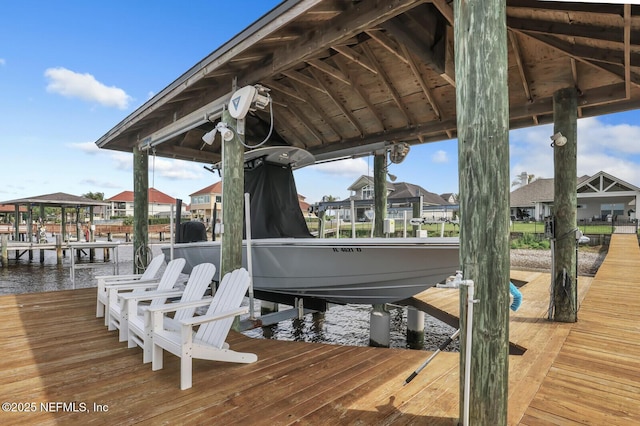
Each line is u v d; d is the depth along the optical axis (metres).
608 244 15.88
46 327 3.80
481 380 1.75
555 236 4.10
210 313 2.90
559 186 4.08
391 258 3.62
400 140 5.37
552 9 2.89
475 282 1.75
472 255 1.75
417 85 4.43
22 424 1.93
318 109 5.21
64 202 18.11
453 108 4.70
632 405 2.21
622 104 4.10
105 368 2.72
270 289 4.90
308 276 4.34
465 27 1.76
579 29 2.98
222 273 3.72
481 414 1.75
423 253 3.41
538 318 4.27
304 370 2.71
